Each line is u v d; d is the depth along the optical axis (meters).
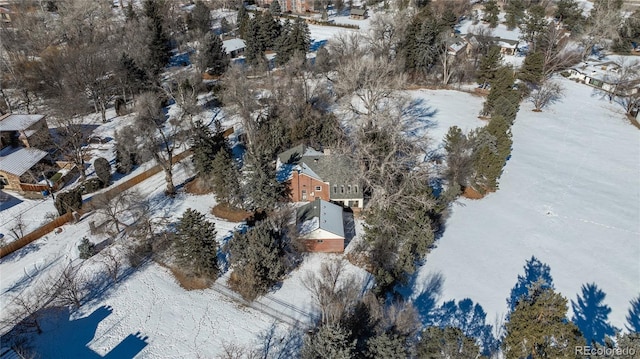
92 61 69.75
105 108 74.62
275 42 92.69
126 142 56.78
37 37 86.25
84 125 67.69
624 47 105.62
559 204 52.19
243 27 103.38
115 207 45.94
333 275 38.66
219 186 47.75
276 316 36.19
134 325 35.25
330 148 51.75
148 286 39.31
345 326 30.17
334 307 32.09
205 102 75.50
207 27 105.38
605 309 37.16
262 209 47.56
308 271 40.72
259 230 38.44
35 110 71.50
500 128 52.53
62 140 58.72
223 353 32.78
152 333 34.53
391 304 35.97
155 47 84.06
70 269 40.78
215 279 40.03
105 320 35.72
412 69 87.38
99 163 51.88
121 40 85.31
